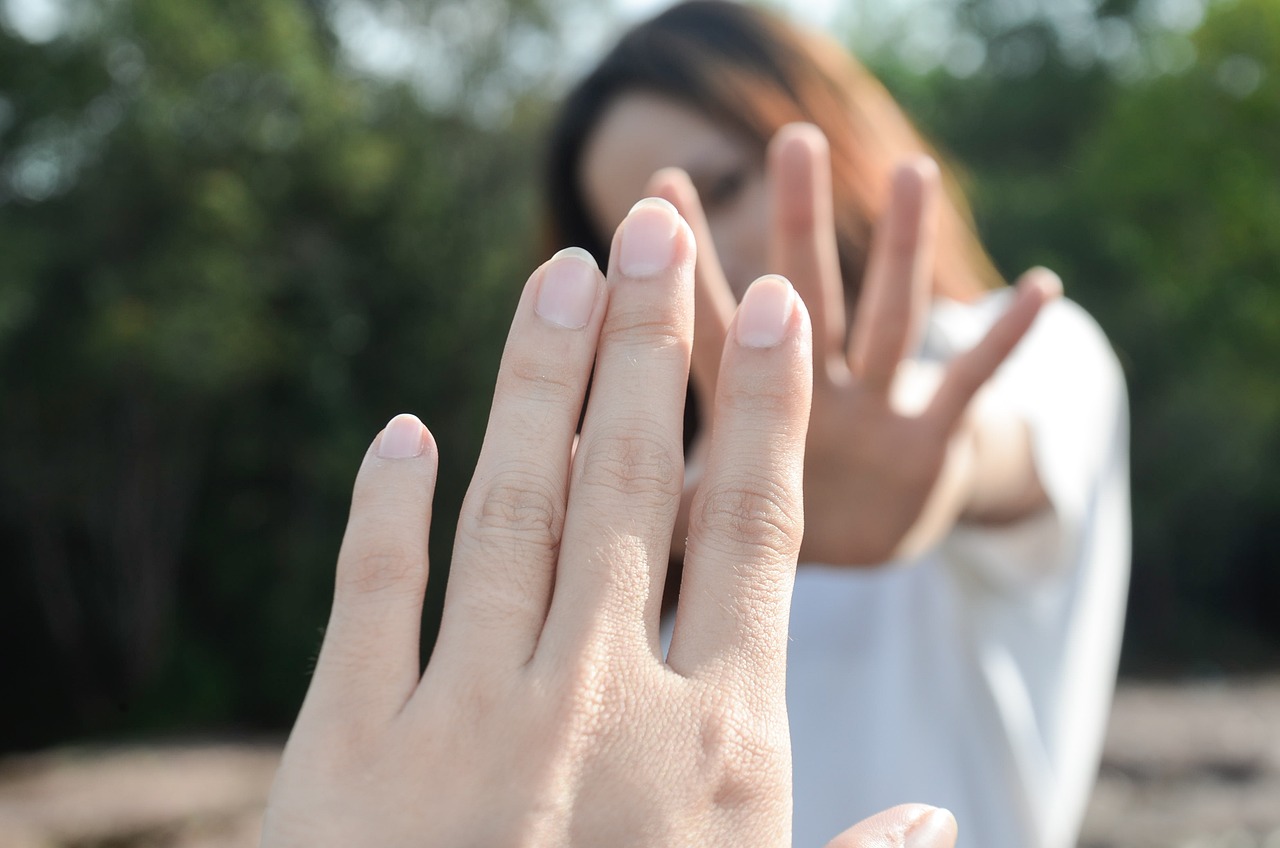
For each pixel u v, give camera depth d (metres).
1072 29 21.47
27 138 13.64
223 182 13.02
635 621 0.64
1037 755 1.38
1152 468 17.91
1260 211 14.77
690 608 0.65
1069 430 1.23
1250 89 14.80
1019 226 17.53
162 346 12.83
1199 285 15.45
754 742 0.63
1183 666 17.41
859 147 1.46
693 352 0.88
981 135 21.28
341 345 14.40
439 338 14.20
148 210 13.62
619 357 0.68
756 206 1.50
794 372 0.67
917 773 1.38
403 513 0.66
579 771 0.61
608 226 1.68
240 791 9.34
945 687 1.40
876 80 1.61
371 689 0.64
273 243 13.89
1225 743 10.41
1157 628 18.59
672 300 0.69
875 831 0.63
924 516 0.93
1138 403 17.55
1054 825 1.40
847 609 1.46
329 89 13.80
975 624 1.38
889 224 0.92
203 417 14.62
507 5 14.58
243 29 13.20
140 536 14.91
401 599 0.65
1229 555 19.75
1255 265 15.05
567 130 1.65
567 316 0.69
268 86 13.61
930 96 21.56
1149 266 15.88
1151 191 15.58
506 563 0.66
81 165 13.73
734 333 0.68
